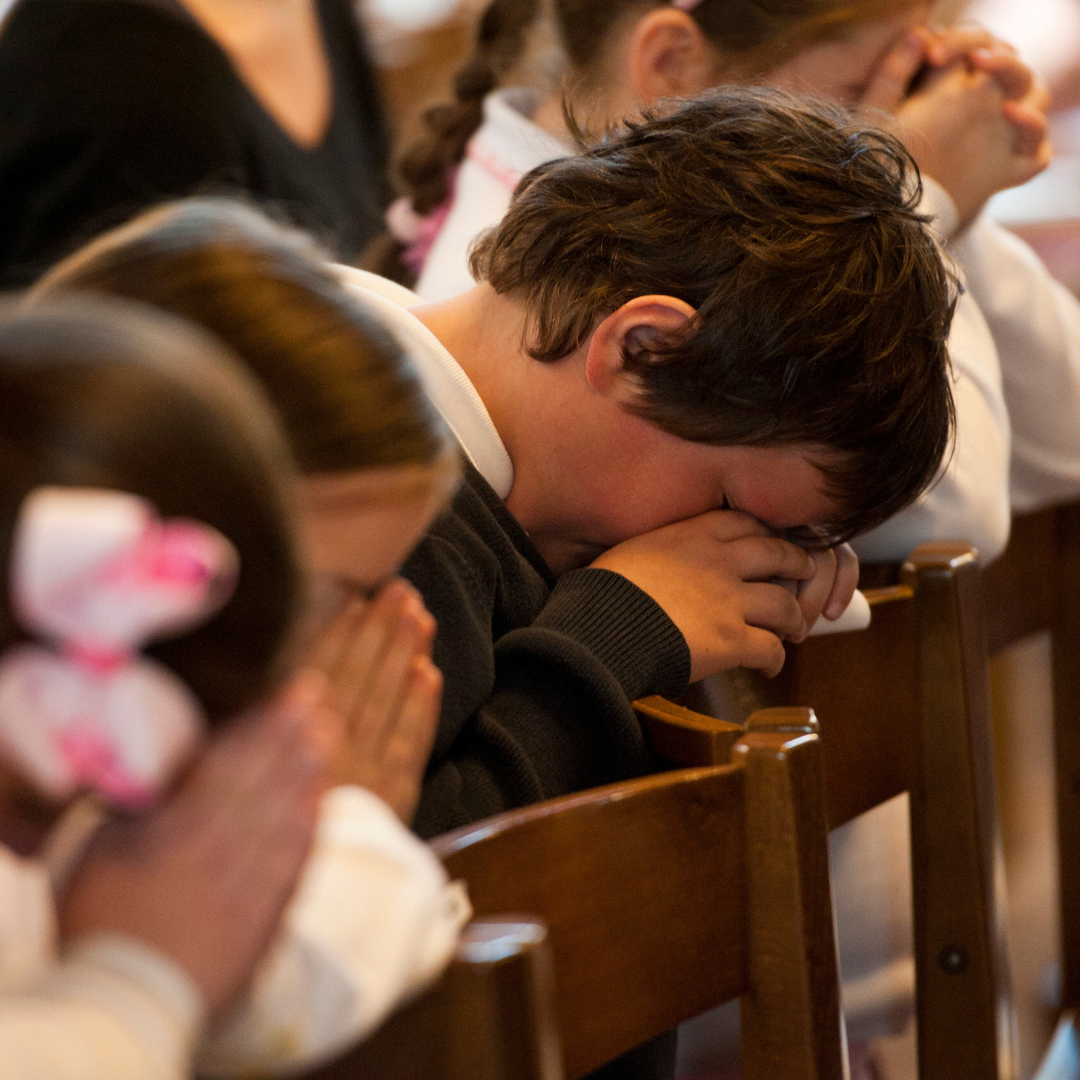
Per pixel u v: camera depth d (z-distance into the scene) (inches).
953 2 226.1
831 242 114.6
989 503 161.5
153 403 43.1
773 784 96.4
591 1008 88.7
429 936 64.1
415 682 87.2
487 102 181.0
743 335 112.0
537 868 85.5
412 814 101.8
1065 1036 193.2
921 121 171.2
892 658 135.6
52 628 42.8
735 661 122.0
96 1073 45.4
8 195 198.2
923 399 117.5
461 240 174.7
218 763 52.5
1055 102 353.4
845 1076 101.5
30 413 42.4
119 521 41.6
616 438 121.1
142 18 197.9
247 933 52.2
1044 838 270.8
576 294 120.5
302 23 241.3
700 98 131.6
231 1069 57.7
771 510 122.7
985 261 181.0
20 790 48.8
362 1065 61.8
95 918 50.9
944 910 139.5
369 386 67.5
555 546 131.5
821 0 161.6
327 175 239.8
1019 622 189.0
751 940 98.7
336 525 67.2
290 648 47.9
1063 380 189.2
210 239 71.2
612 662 114.2
